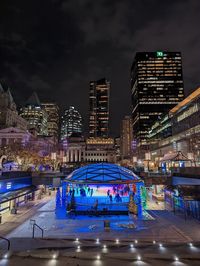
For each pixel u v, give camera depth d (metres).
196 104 67.50
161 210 35.81
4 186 31.83
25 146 93.19
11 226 26.23
